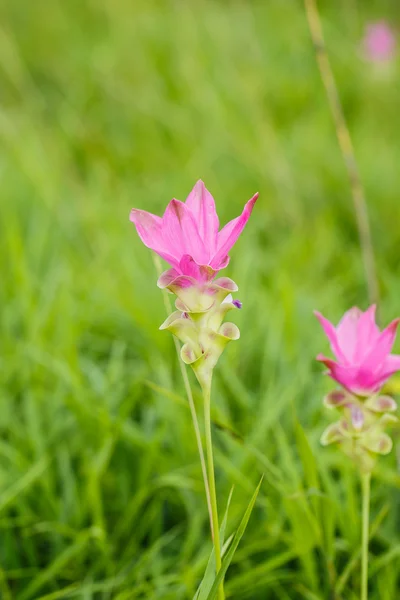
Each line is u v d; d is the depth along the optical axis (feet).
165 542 5.53
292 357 6.76
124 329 7.42
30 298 7.46
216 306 4.44
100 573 5.51
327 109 13.06
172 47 14.88
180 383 6.37
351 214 9.95
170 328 4.43
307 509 5.10
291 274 8.50
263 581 5.30
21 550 5.63
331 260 9.07
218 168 11.27
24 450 6.00
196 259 4.41
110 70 13.82
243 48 14.39
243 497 5.51
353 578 5.34
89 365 6.61
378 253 9.20
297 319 7.29
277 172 10.15
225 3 16.72
